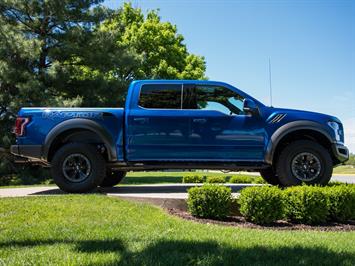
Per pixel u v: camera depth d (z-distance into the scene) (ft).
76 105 60.18
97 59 67.92
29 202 20.16
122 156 24.62
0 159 60.34
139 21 105.91
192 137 24.26
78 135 25.96
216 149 24.30
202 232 15.43
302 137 25.52
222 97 24.88
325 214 19.21
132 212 18.71
